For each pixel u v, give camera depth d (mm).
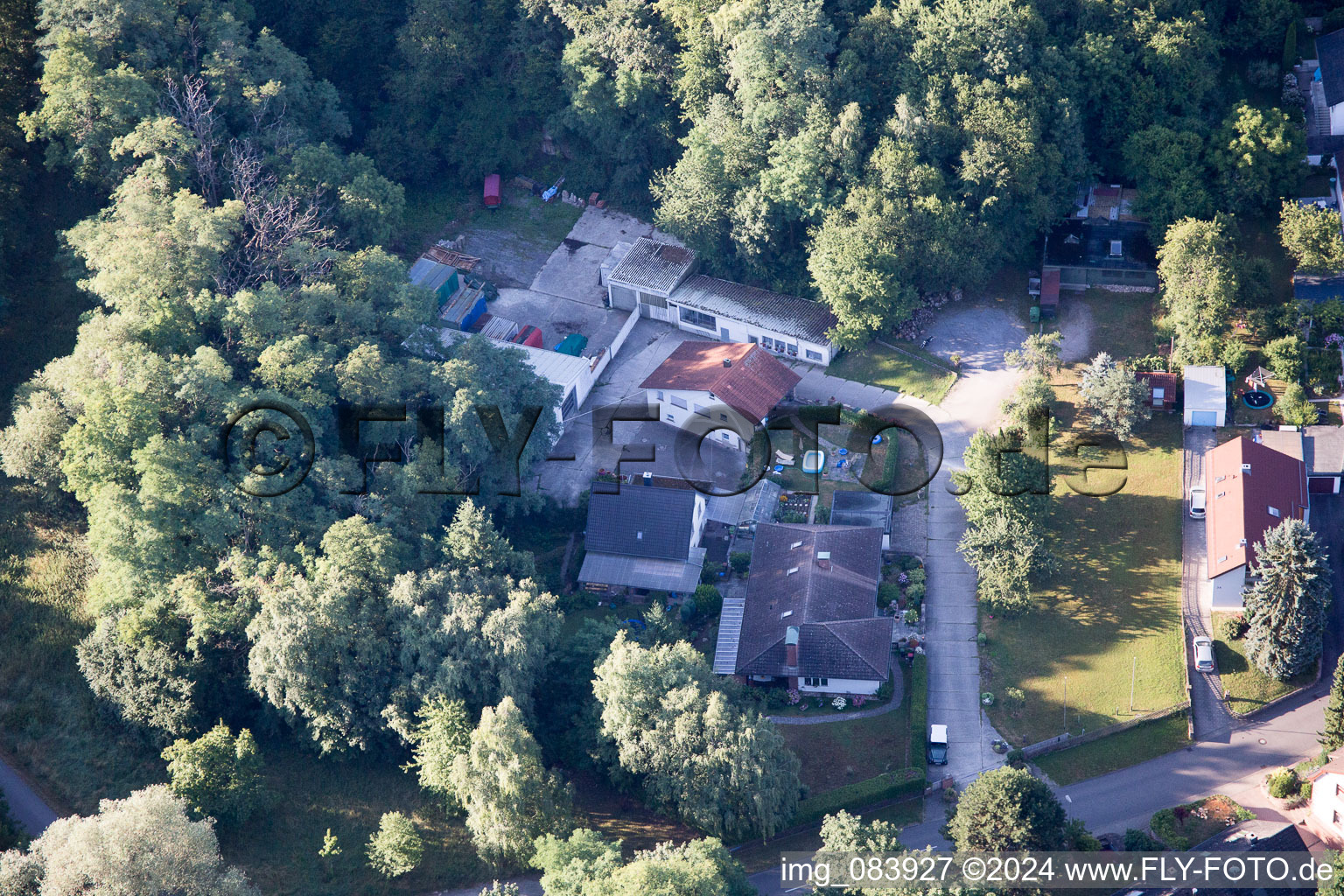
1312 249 129625
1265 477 116625
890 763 106625
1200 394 124875
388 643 104938
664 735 99438
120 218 121812
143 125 124062
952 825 96688
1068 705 109375
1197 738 106938
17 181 129750
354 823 103688
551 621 107188
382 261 125125
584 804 106062
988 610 116125
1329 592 107375
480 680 103688
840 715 110062
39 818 101062
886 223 131000
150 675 103688
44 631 110000
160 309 115688
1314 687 109062
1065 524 120688
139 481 108875
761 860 101562
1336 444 121250
